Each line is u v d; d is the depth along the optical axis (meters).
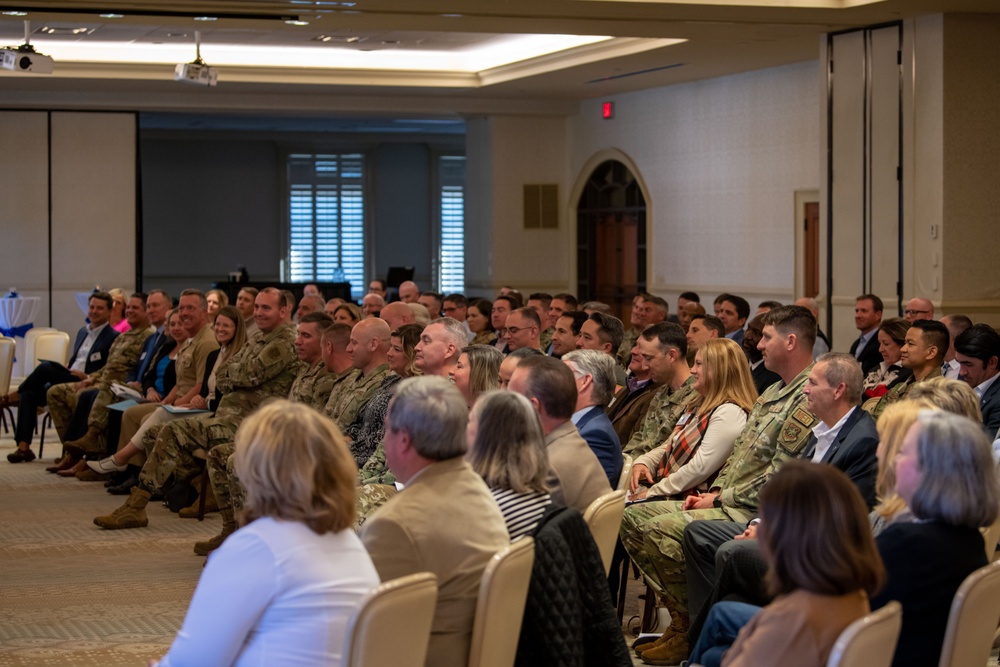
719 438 4.50
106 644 4.56
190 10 8.57
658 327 5.14
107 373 8.32
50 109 14.23
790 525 2.26
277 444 2.38
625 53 10.95
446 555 2.73
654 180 13.70
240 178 19.28
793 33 9.52
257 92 13.80
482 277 15.38
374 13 8.63
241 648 2.36
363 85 13.09
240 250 19.36
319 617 2.35
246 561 2.34
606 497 3.47
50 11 8.61
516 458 3.12
